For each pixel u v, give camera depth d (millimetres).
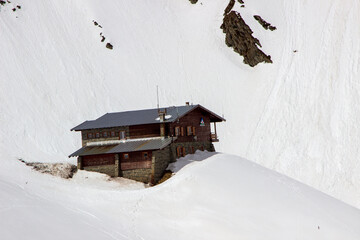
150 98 106000
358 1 101625
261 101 103250
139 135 56531
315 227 38125
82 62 108750
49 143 78062
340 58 95812
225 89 109188
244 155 91562
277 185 45312
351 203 73125
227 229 36156
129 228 35594
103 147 56750
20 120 81688
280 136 90812
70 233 30516
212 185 42250
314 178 80062
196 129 60188
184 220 37344
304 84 98375
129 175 54094
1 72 93125
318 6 113500
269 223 37625
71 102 95000
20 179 43938
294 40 111062
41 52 104750
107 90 103562
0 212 30672
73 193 42250
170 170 52938
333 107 89562
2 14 108812
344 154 80562
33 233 28719
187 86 110938
